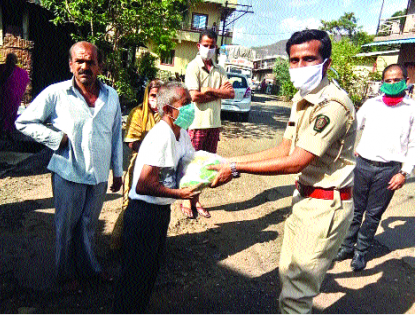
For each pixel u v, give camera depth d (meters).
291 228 2.22
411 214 4.58
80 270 2.79
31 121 2.39
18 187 4.68
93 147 2.51
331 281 3.12
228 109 11.05
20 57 7.91
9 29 7.80
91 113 2.51
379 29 15.90
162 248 2.39
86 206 2.67
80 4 7.28
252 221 4.23
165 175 2.16
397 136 3.02
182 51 21.58
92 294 2.74
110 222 3.89
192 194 2.08
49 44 9.96
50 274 2.93
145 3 7.64
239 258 3.40
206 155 2.25
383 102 3.12
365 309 2.76
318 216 2.03
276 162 1.97
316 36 1.97
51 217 3.89
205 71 4.06
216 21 20.84
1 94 6.17
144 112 2.98
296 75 2.02
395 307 2.79
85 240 2.71
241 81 11.29
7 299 2.61
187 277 3.06
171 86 2.08
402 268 3.34
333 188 2.03
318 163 2.04
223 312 2.66
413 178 6.09
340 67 14.49
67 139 2.45
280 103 20.72
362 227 3.25
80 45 2.39
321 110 1.94
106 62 8.01
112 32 8.46
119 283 2.27
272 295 2.90
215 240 3.71
